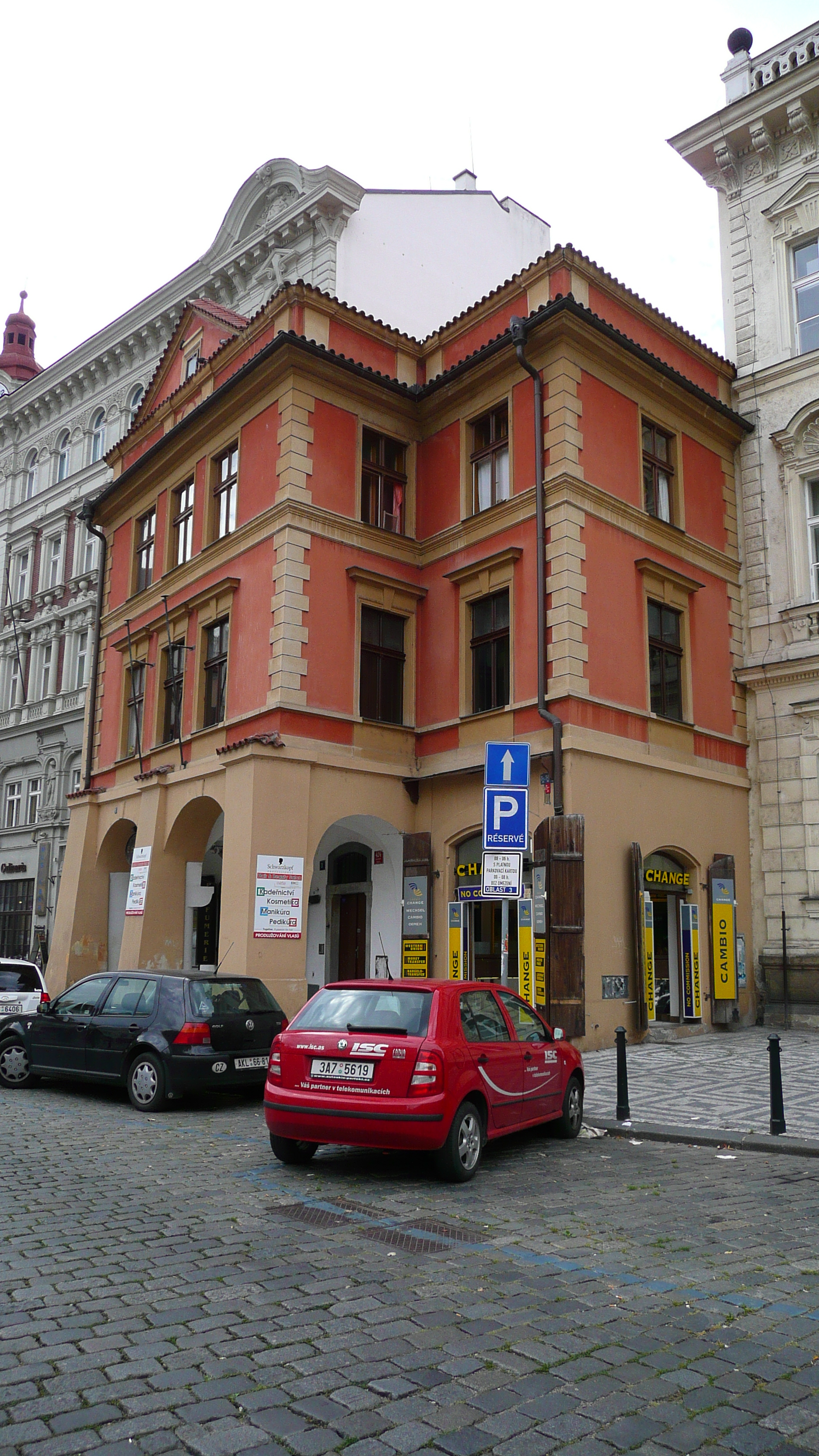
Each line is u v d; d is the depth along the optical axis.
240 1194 7.19
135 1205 6.80
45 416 38.69
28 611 36.84
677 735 18.36
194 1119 10.73
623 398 18.45
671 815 17.84
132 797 22.22
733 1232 6.22
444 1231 6.20
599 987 15.65
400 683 19.33
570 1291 5.06
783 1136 9.32
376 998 8.25
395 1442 3.52
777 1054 9.60
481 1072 8.09
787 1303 4.94
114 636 24.55
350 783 17.98
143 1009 11.62
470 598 18.53
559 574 16.64
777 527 20.47
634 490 18.34
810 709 19.33
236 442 20.11
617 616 17.47
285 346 18.17
